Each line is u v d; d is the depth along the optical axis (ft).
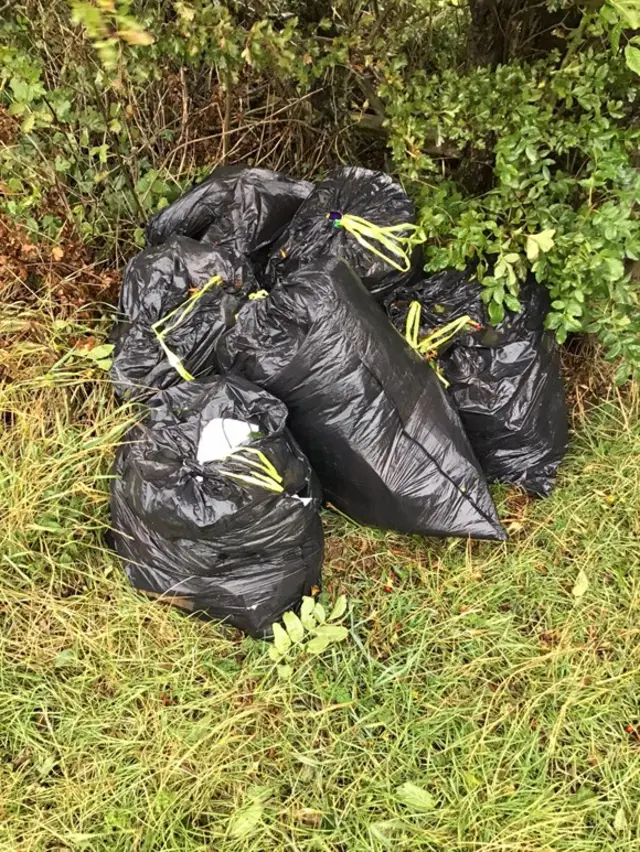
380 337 5.72
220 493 5.08
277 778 5.03
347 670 5.53
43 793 4.90
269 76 7.34
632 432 7.14
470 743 5.22
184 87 7.14
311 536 5.64
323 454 5.89
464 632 5.80
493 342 6.45
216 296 5.92
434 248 6.40
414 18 6.78
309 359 5.49
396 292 6.63
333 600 6.05
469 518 5.97
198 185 6.69
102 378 6.56
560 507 6.64
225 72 6.19
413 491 5.86
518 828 4.86
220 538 5.21
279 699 5.37
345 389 5.58
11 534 5.71
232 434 5.15
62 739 5.14
